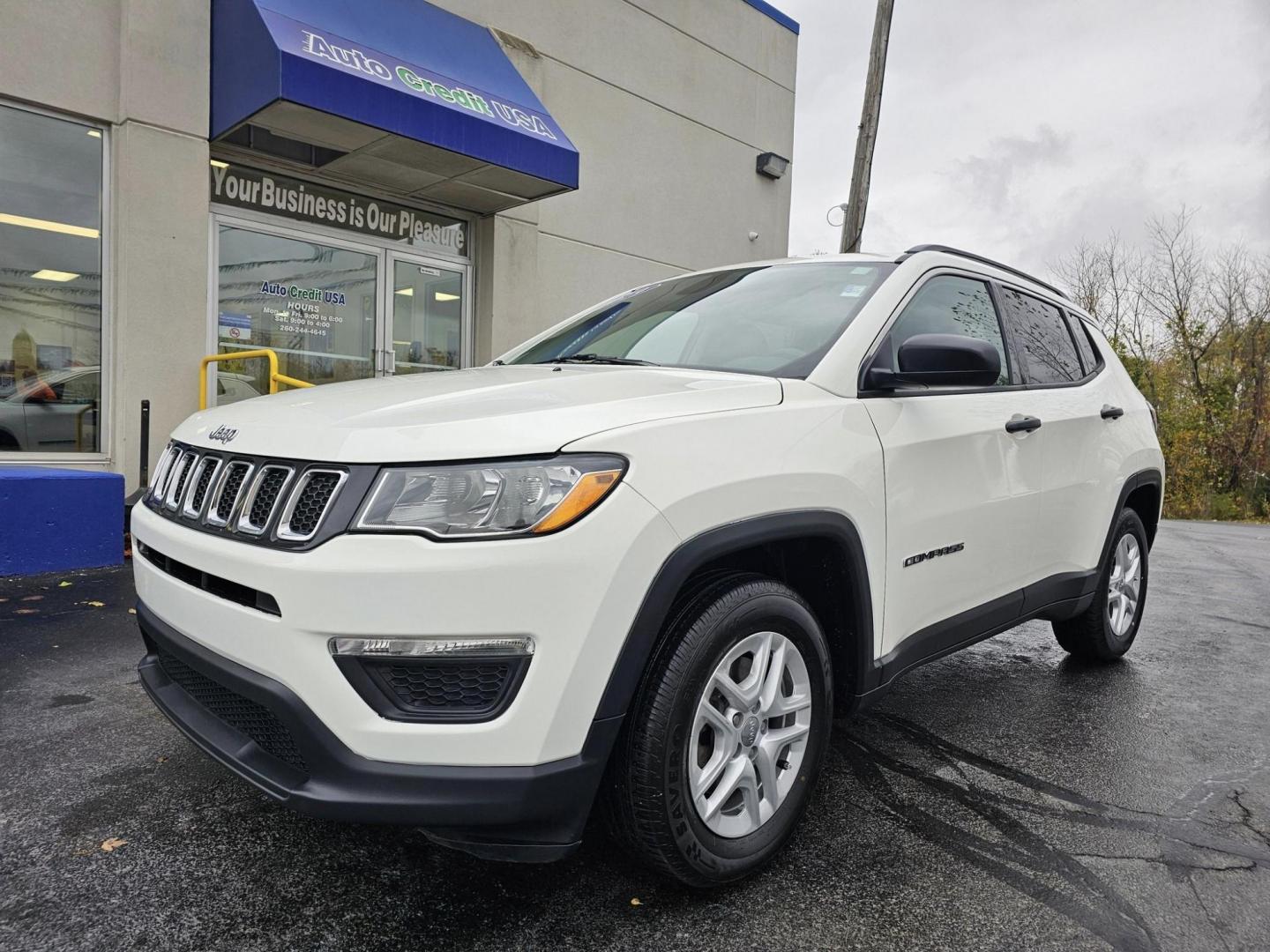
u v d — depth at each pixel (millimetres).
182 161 6887
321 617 1841
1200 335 32094
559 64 9914
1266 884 2371
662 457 2049
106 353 6875
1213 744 3416
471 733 1857
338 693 1856
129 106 6598
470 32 8570
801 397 2520
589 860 2396
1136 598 4516
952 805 2812
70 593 5047
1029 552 3453
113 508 5785
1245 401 31641
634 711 2047
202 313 7086
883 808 2773
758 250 13031
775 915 2160
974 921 2160
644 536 1963
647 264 11273
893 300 2973
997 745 3348
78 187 6711
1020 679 4238
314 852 2387
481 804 1854
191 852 2365
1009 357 3531
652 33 11047
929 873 2383
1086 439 3824
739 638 2191
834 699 2713
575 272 10422
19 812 2564
